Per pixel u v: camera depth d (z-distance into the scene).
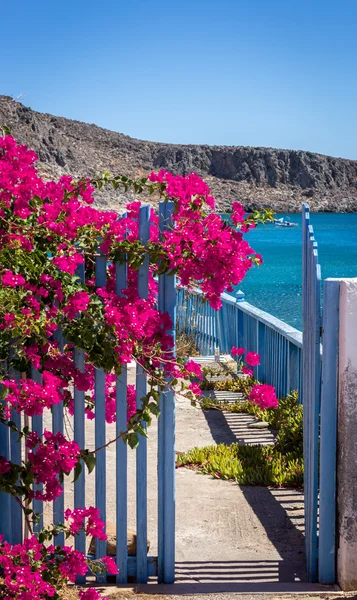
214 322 11.46
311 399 4.33
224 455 6.60
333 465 4.14
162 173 3.99
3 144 3.74
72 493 5.71
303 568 4.48
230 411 8.45
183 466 6.54
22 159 3.75
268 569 4.45
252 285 40.53
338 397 4.11
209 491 5.86
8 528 4.15
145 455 4.19
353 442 4.03
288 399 7.95
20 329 3.49
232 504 5.57
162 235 4.01
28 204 3.88
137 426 3.94
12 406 3.63
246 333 9.98
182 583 4.22
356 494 4.04
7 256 3.69
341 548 4.11
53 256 3.83
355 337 3.99
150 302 4.54
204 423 7.98
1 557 3.43
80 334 3.78
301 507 5.49
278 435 6.97
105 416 4.15
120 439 4.16
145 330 3.88
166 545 4.22
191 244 3.85
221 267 3.89
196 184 3.90
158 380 3.95
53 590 3.41
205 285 3.98
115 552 4.36
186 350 11.75
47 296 3.81
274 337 8.80
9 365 3.86
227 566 4.48
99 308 3.83
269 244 92.62
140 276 4.03
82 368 4.02
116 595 3.96
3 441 4.04
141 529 4.22
